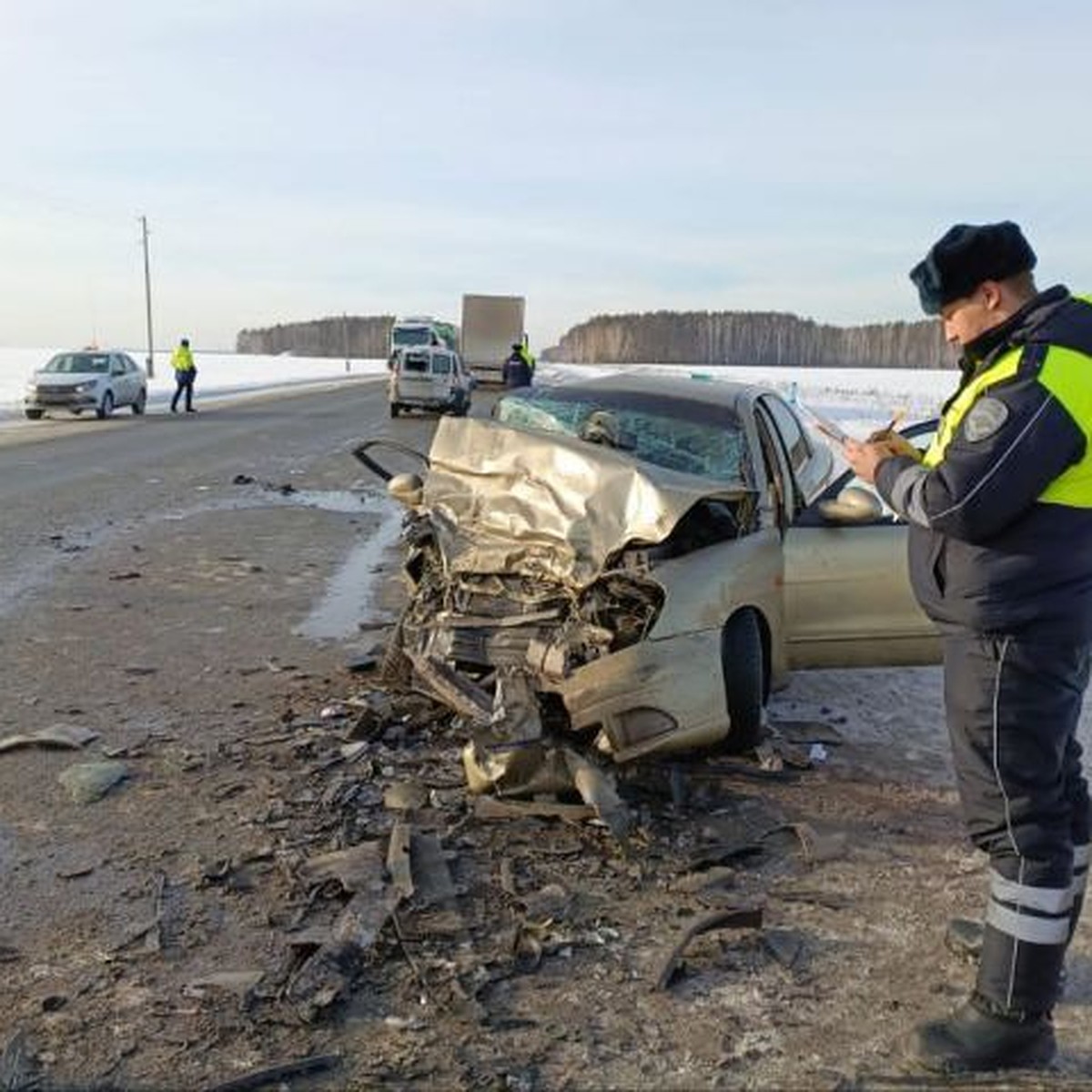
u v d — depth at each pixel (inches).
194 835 160.2
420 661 187.9
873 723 223.8
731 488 198.2
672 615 178.5
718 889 150.0
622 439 233.0
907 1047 115.3
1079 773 116.6
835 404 1306.6
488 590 197.5
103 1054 111.3
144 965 127.3
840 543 214.1
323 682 234.2
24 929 134.3
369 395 1673.2
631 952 134.1
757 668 192.9
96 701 220.2
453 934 134.5
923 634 217.8
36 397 1008.9
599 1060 113.5
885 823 174.4
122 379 1075.9
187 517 462.6
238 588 330.6
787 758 196.4
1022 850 109.0
